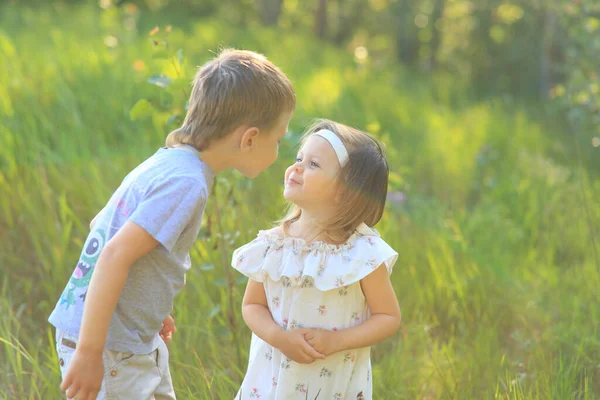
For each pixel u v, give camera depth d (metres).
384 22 21.58
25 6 11.59
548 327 4.42
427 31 20.28
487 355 3.88
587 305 4.54
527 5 18.55
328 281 2.56
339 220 2.64
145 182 2.40
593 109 6.75
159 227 2.31
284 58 11.41
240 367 3.62
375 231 2.74
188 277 4.22
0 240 4.52
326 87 9.81
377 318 2.64
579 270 5.33
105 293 2.25
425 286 4.61
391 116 9.45
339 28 22.36
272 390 2.67
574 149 9.83
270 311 2.70
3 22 9.31
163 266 2.47
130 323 2.47
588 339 4.02
